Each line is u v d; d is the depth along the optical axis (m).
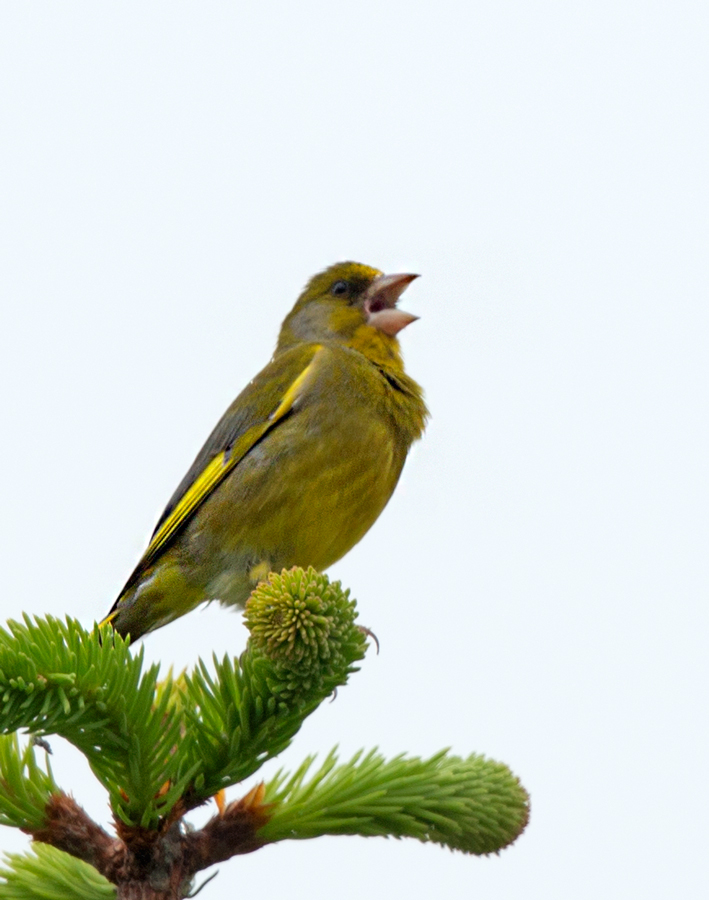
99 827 5.14
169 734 4.98
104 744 4.88
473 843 5.68
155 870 5.02
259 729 5.27
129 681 4.84
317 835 5.32
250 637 5.16
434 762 5.77
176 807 5.13
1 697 4.59
